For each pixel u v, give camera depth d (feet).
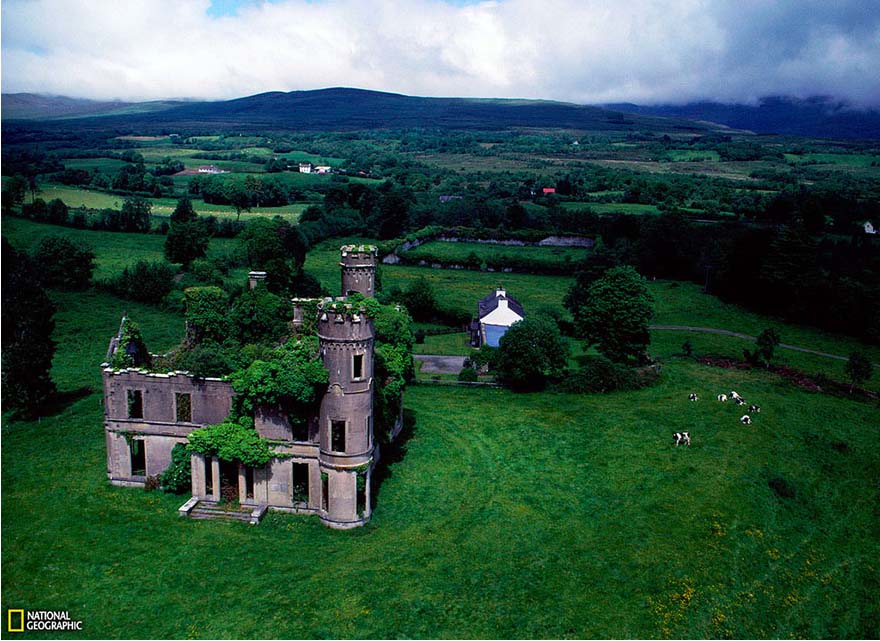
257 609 156.04
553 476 230.07
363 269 257.14
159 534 184.34
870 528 206.08
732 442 257.75
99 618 151.12
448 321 440.04
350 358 185.88
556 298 501.97
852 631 160.66
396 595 163.22
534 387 320.50
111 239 574.56
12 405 268.82
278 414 195.62
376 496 212.23
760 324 448.24
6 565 167.53
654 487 221.66
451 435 262.67
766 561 184.85
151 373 203.31
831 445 258.78
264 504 199.72
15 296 299.38
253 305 274.36
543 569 176.65
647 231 578.25
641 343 352.28
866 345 409.90
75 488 206.59
